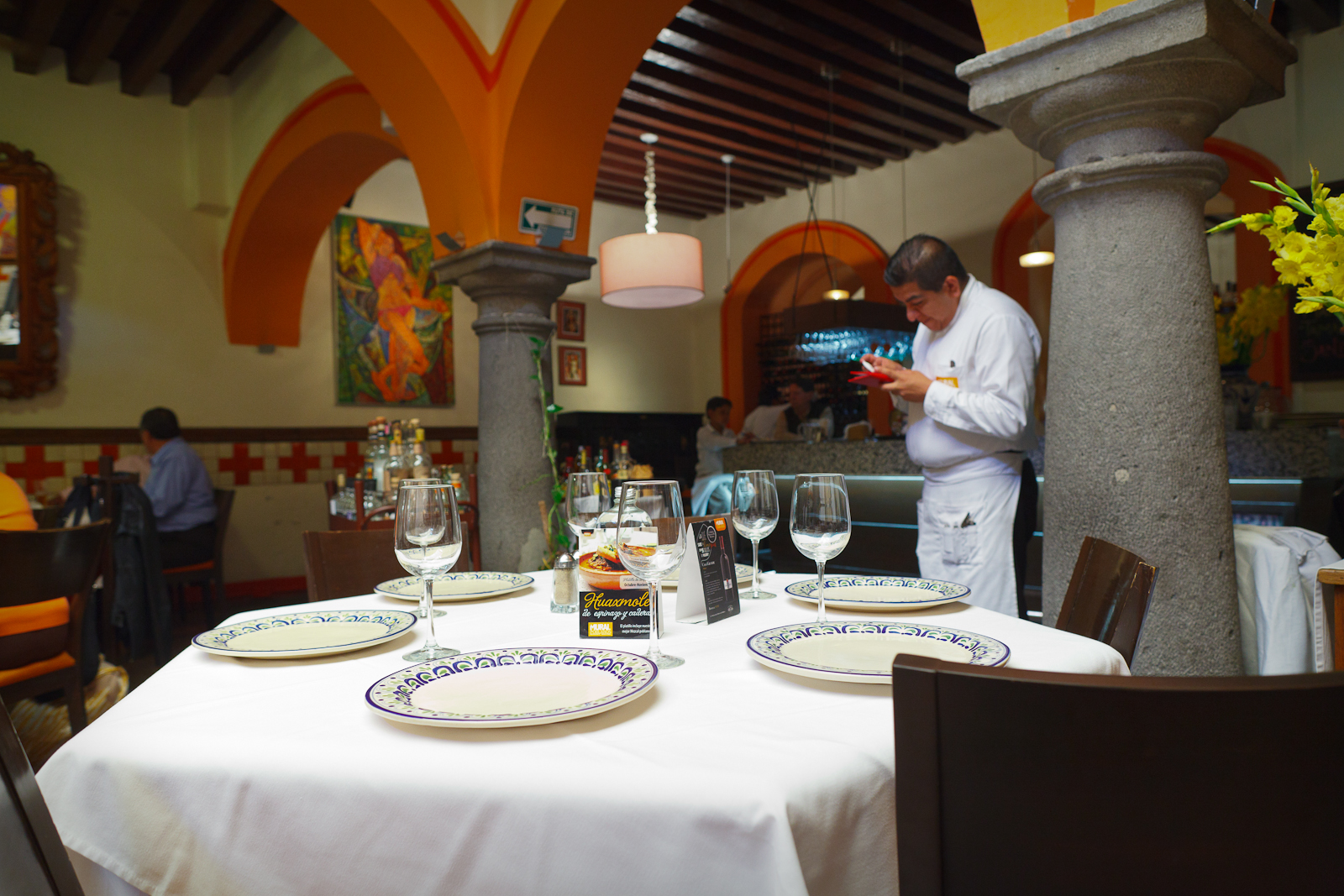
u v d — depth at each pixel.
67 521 3.72
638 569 1.11
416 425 5.15
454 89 3.60
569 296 8.69
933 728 0.60
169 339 6.43
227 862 0.81
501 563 3.68
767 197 8.75
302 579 6.92
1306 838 0.53
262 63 6.06
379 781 0.77
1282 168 5.70
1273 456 3.28
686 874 0.69
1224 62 1.80
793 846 0.65
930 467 2.53
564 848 0.72
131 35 5.81
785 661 0.99
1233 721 0.53
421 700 0.92
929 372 2.56
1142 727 0.54
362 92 4.80
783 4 5.02
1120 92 1.84
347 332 7.19
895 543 4.11
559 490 2.51
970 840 0.59
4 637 2.15
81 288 6.08
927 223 7.50
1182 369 1.85
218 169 6.50
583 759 0.76
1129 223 1.89
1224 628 1.84
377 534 2.14
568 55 3.43
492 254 3.58
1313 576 2.27
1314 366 5.70
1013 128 2.11
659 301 4.30
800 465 4.52
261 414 6.80
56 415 5.96
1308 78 5.59
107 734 0.89
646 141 6.89
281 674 1.10
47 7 4.99
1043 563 2.05
